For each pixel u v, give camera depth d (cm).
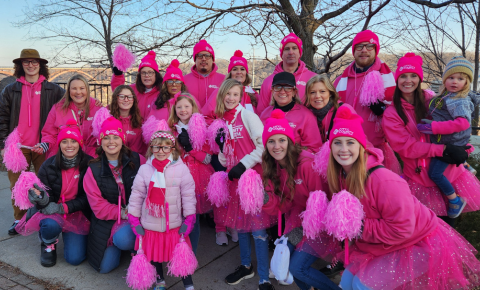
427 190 282
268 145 255
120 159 311
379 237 212
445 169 271
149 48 660
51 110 390
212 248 366
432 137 276
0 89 771
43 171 317
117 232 297
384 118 293
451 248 214
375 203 214
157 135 276
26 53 399
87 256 322
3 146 405
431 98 291
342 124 216
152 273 266
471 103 265
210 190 300
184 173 286
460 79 267
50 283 294
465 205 282
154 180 273
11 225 409
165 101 392
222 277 310
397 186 209
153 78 430
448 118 270
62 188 319
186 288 279
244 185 258
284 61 388
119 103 364
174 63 399
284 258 244
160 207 271
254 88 627
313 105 309
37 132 410
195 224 323
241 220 291
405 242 216
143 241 278
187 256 268
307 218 228
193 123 326
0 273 307
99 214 303
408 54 303
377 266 219
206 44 433
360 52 331
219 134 313
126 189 312
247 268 303
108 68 838
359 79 337
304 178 254
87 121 392
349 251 239
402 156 287
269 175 264
